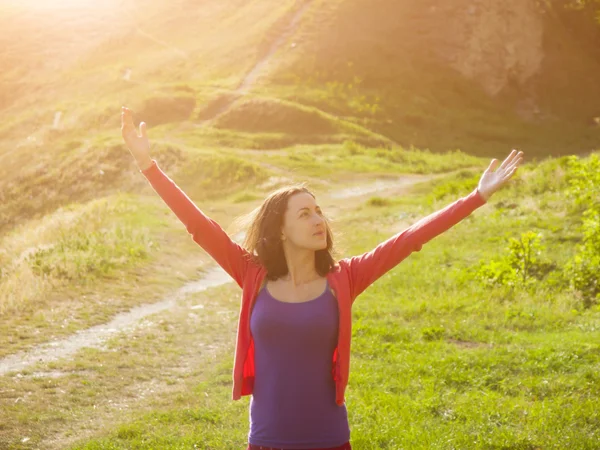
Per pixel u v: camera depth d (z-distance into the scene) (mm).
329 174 44031
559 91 80000
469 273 15719
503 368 9016
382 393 8109
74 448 7055
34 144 58594
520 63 80125
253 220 3621
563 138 70125
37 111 68438
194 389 9000
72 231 24438
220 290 16859
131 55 83125
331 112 62812
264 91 65125
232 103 61688
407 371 9070
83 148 51406
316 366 3381
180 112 61375
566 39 86750
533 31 82188
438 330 11141
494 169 3650
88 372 10172
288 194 3533
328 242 3572
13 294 14773
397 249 3553
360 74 71938
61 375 10039
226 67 72875
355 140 56438
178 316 13977
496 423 7074
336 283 3465
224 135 56250
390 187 39969
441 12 79625
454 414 7387
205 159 44531
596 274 14438
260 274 3529
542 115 77000
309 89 66875
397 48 76375
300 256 3502
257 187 41344
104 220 25938
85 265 17641
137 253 19953
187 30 86812
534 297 13828
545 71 80875
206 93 63938
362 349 10289
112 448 6961
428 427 7020
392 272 16594
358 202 34094
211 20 87438
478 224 20906
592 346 9656
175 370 10242
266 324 3383
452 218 3572
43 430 7867
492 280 15062
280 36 76500
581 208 19984
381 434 6801
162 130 57594
